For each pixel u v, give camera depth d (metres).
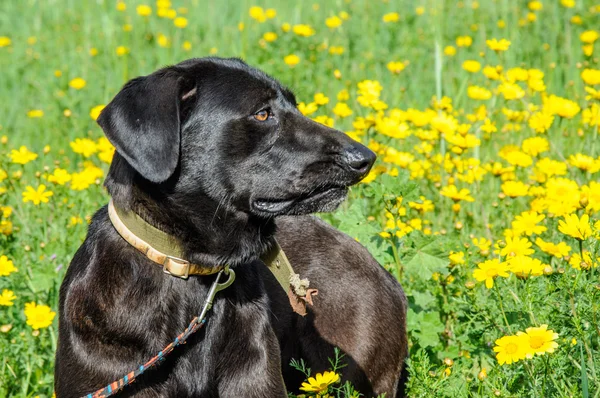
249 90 4.06
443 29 10.70
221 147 4.00
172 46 11.11
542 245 4.66
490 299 4.84
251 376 4.05
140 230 3.89
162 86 3.85
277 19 11.76
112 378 3.82
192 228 3.96
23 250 5.88
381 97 8.95
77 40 11.61
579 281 4.27
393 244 5.23
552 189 5.39
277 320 4.77
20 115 9.23
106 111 3.86
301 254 4.94
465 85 8.92
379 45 10.56
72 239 5.90
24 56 10.93
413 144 7.47
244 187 4.05
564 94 8.82
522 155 6.07
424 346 4.93
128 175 3.93
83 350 3.85
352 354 4.81
